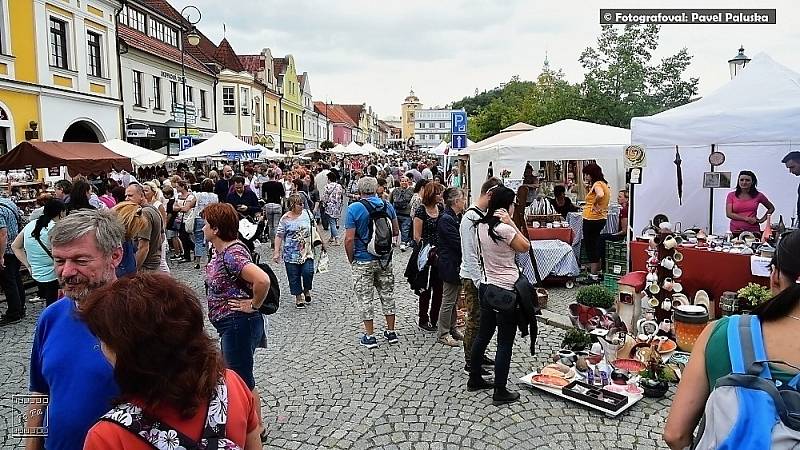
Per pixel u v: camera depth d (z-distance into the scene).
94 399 1.91
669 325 6.28
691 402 1.91
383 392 5.21
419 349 6.41
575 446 4.19
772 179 9.65
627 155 6.95
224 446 1.57
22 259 6.72
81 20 20.69
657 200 10.31
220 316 3.98
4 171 12.65
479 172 12.96
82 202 6.50
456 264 6.37
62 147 12.69
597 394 4.88
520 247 4.73
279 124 51.16
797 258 1.90
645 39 20.31
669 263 6.50
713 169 9.99
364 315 6.46
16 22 17.66
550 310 7.83
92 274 2.16
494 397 4.92
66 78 19.95
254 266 3.92
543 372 5.37
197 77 32.28
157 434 1.49
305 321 7.64
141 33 27.67
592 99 20.59
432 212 7.04
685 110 6.68
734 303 6.02
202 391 1.56
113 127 23.03
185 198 12.48
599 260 9.67
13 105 17.58
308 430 4.50
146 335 1.49
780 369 1.72
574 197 15.34
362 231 6.40
